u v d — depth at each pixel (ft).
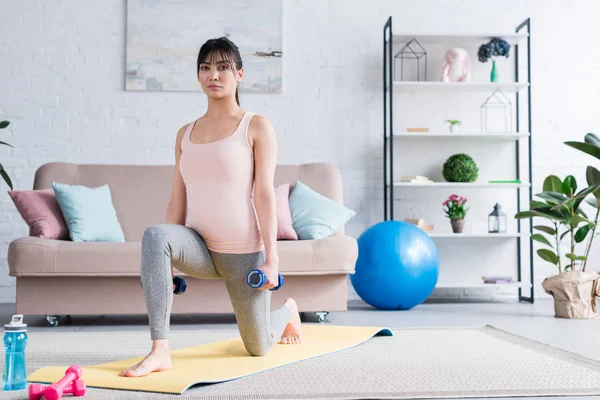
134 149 17.81
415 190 18.33
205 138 7.65
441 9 18.51
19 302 12.58
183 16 17.88
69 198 13.61
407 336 10.86
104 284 12.72
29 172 17.60
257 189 7.56
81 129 17.75
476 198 18.48
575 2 18.75
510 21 18.61
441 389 6.83
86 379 7.07
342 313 14.90
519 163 18.48
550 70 18.66
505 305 16.67
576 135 18.67
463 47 18.48
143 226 14.62
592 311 14.12
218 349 9.10
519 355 8.99
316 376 7.48
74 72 17.79
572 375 7.63
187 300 12.91
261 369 7.73
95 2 17.85
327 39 18.29
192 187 7.67
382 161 18.26
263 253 7.76
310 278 13.12
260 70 18.02
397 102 18.42
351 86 18.29
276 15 18.07
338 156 18.21
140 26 17.83
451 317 14.12
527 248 18.44
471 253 18.42
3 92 17.61
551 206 14.76
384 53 17.75
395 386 6.96
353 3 18.37
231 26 17.98
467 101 18.57
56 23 17.79
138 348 9.66
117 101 17.84
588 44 18.72
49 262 12.32
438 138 18.25
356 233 18.19
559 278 14.01
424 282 15.23
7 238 17.43
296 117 18.16
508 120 18.60
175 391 6.54
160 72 17.85
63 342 10.30
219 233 7.59
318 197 14.53
